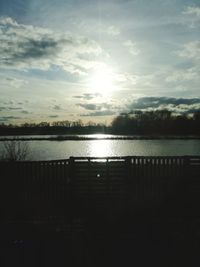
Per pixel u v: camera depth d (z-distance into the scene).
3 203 10.23
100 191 10.41
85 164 10.40
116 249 7.39
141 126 105.25
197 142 63.31
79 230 8.78
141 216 10.06
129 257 6.96
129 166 10.42
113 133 113.19
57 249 7.44
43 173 10.34
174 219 9.70
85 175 10.41
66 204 10.36
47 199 10.32
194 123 96.75
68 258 6.94
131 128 107.62
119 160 10.59
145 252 7.21
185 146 50.72
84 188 10.43
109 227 9.00
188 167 10.41
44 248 7.52
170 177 10.41
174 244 7.66
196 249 7.36
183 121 98.44
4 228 8.97
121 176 10.41
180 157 10.41
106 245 7.64
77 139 82.00
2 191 10.26
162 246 7.54
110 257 6.96
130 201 10.38
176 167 10.43
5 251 7.37
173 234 8.36
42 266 6.59
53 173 10.35
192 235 8.27
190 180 10.38
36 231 8.72
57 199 10.35
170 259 6.83
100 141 74.19
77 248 7.49
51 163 10.35
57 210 10.30
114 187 10.41
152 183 10.41
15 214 10.16
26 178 10.33
